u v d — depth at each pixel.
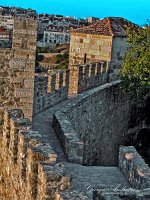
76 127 23.81
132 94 33.84
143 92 32.78
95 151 27.88
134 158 14.80
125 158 15.17
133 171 14.10
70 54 38.03
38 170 9.88
